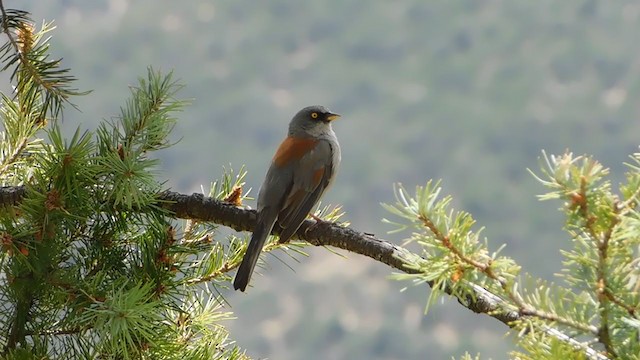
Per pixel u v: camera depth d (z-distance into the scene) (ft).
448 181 317.42
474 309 13.29
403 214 12.29
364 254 17.24
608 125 347.36
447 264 12.17
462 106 373.61
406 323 209.26
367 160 329.52
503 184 298.76
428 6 438.81
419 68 418.51
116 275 16.44
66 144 15.88
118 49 404.16
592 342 11.74
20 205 15.66
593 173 11.73
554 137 337.11
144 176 16.11
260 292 224.53
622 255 11.87
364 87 396.78
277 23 437.17
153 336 15.71
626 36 393.91
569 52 388.37
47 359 15.48
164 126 17.01
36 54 17.61
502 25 421.59
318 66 418.10
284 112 379.14
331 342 214.48
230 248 18.15
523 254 249.55
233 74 401.08
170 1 435.53
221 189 18.47
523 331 11.83
